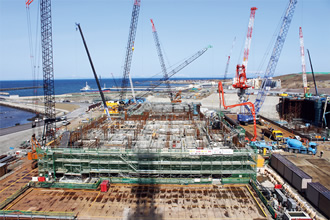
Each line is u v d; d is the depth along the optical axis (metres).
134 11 124.81
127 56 135.88
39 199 41.47
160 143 55.28
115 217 36.41
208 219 36.00
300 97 126.81
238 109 140.88
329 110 102.19
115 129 67.25
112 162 47.47
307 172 50.19
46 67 79.69
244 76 115.25
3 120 135.12
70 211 37.75
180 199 41.31
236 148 48.47
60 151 47.69
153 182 46.31
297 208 37.97
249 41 115.88
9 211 36.78
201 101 171.12
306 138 78.06
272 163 56.75
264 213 36.91
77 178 48.66
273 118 124.94
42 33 77.19
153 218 36.19
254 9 113.81
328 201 36.28
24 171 55.59
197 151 45.97
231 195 42.62
